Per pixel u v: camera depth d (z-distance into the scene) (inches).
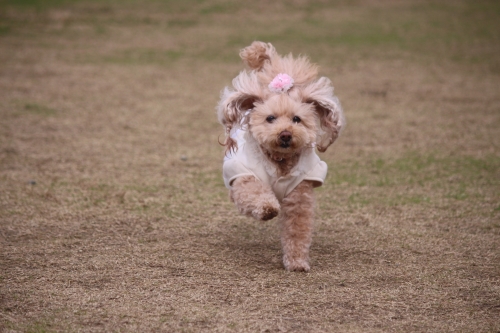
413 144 366.3
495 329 157.4
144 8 884.6
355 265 201.5
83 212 250.2
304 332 154.1
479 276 192.4
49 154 332.8
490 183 294.4
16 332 151.1
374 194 279.4
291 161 200.2
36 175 297.0
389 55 647.8
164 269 195.0
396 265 201.5
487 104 465.1
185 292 177.3
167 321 158.9
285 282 186.4
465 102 471.8
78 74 542.6
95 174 302.4
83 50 644.7
